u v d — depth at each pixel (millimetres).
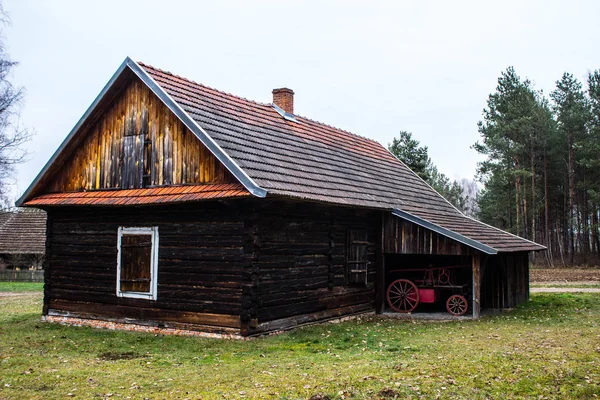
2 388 8945
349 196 16672
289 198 13477
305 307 15398
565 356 11172
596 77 48000
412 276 21984
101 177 16594
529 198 50000
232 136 14992
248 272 13445
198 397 8484
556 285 30734
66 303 16875
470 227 20734
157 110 15586
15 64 32594
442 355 11414
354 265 17500
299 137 19344
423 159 44188
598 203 46750
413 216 18359
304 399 8398
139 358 11469
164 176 15195
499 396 8797
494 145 47281
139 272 15477
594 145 44469
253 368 10320
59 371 10070
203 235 14320
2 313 18875
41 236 40062
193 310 14312
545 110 49938
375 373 9789
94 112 16406
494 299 20172
